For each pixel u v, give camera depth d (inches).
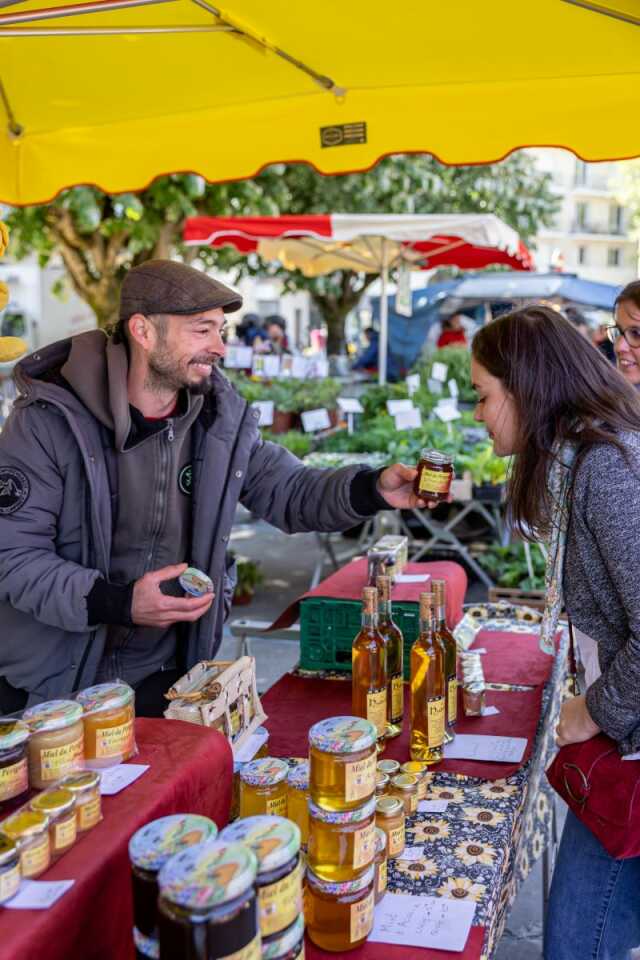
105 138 135.0
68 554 88.7
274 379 335.0
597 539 63.8
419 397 288.4
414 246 330.0
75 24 103.0
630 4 92.4
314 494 99.0
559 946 74.9
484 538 263.6
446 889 60.2
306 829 59.9
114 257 394.9
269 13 99.7
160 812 53.4
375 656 80.0
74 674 88.2
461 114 120.4
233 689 73.5
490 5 97.0
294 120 126.9
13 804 51.9
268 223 269.1
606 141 116.0
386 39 107.0
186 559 97.3
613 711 65.1
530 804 85.9
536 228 601.0
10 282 757.9
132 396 89.0
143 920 42.4
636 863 72.4
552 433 67.0
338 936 53.1
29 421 85.7
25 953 40.9
